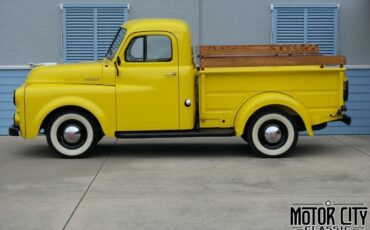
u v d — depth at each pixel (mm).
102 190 7270
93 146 9250
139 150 10031
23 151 9961
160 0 11672
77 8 11617
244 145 10453
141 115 9070
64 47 11656
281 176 7988
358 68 11766
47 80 9094
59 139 9211
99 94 9000
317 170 8352
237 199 6816
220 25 11734
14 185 7555
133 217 6145
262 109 9148
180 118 9094
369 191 7156
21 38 11648
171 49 9086
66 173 8227
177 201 6742
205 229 5758
